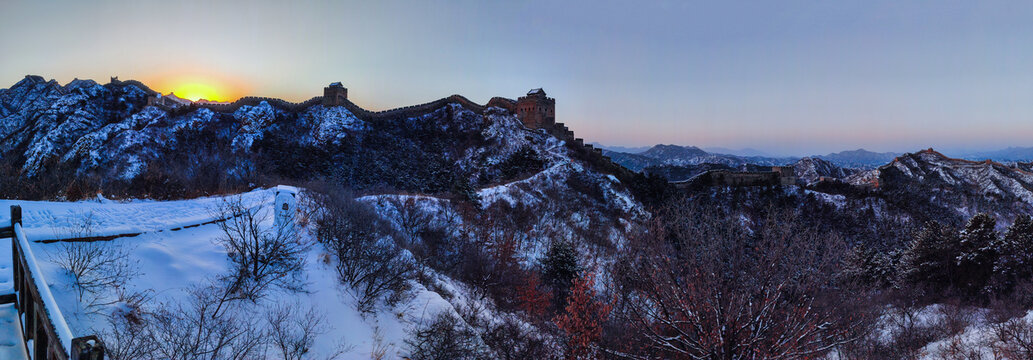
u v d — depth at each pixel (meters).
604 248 38.69
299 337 12.38
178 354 9.62
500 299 25.69
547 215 51.94
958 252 37.91
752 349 10.80
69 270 11.06
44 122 109.00
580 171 75.81
